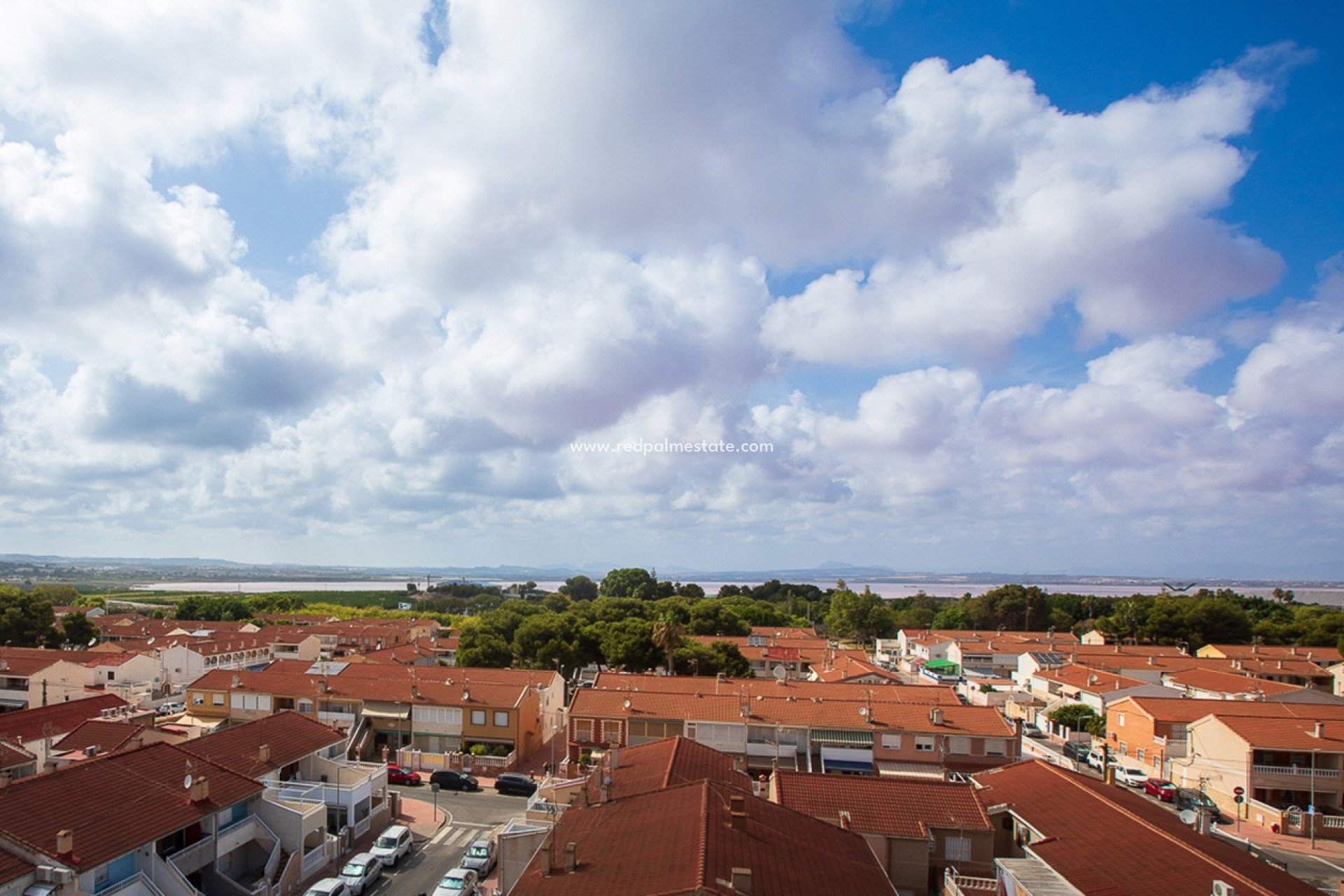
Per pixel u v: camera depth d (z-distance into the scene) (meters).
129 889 38.53
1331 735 69.75
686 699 77.94
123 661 108.06
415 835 57.03
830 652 135.62
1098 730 90.56
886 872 40.88
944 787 50.84
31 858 35.50
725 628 160.62
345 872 46.75
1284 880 38.91
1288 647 147.75
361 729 80.00
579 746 75.06
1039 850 42.44
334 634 161.50
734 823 35.97
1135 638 164.62
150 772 45.38
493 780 71.31
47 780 40.81
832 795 49.28
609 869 32.91
